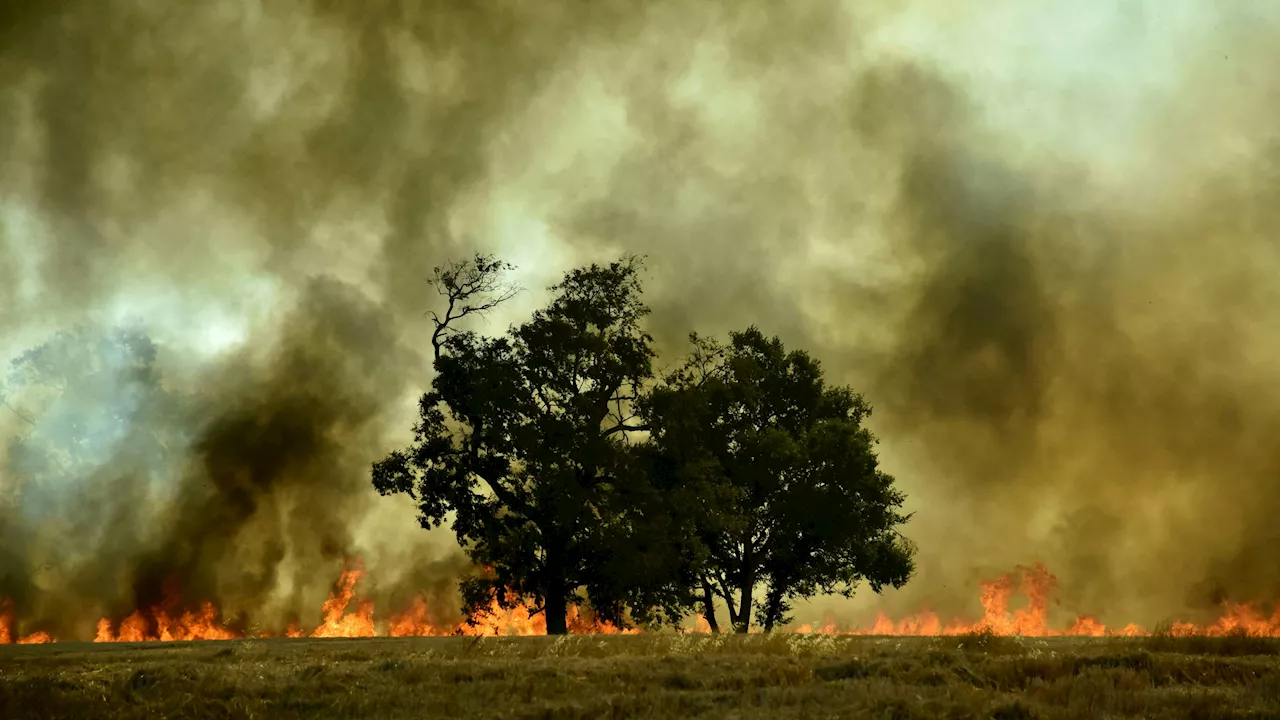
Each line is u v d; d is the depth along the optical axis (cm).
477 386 4178
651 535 4019
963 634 1836
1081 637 2248
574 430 4144
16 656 2091
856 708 1273
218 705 1462
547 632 4219
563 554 4212
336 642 2617
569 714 1312
